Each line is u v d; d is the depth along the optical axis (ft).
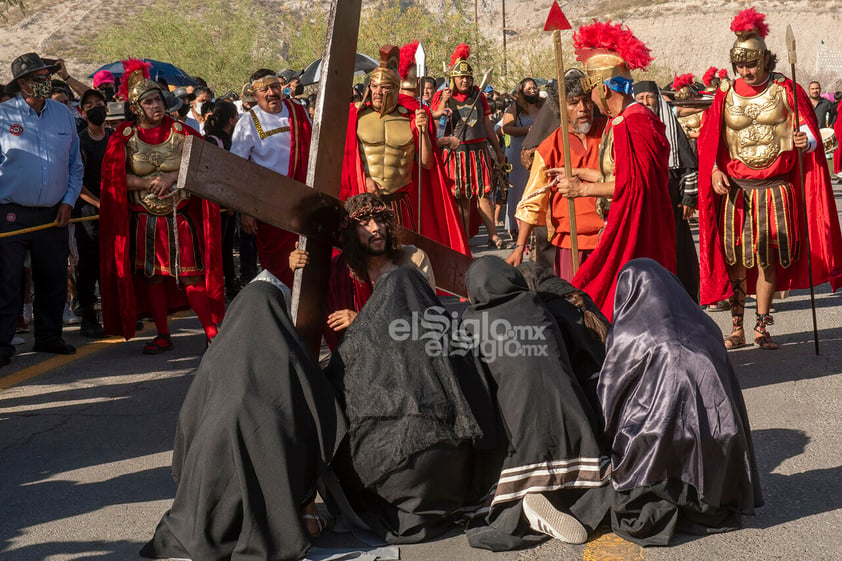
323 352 25.04
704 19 280.31
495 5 360.28
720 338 13.33
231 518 12.30
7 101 24.50
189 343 27.48
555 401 13.03
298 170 25.05
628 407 13.05
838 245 23.22
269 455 12.34
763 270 23.15
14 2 46.32
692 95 43.21
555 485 12.99
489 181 40.42
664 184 18.76
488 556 12.66
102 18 268.62
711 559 12.29
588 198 20.40
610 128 19.31
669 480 12.74
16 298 25.04
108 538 13.70
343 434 12.79
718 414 12.69
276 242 24.32
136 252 24.94
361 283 15.71
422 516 13.14
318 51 107.04
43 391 22.43
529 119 40.29
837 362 21.75
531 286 14.93
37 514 14.74
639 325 13.21
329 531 13.53
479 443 12.98
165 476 16.31
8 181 24.34
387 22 104.99
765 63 22.36
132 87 24.30
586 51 19.29
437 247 17.93
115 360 25.50
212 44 111.75
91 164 28.35
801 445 16.44
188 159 12.59
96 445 18.17
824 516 13.47
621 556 12.46
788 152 22.50
